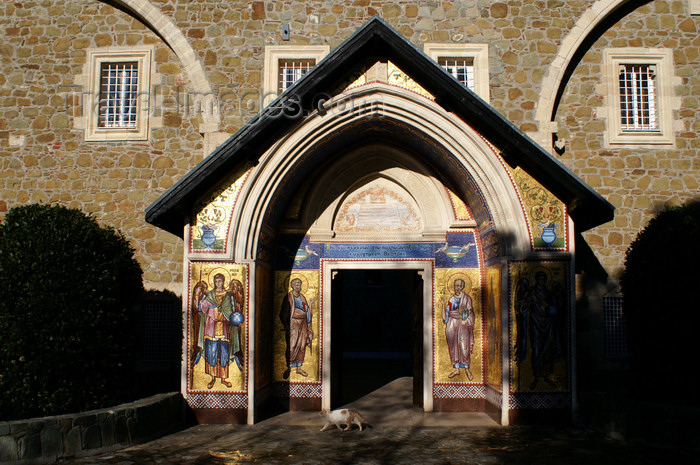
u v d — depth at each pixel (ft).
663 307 25.81
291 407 31.17
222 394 27.89
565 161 35.50
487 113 26.50
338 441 24.99
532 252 27.55
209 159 26.63
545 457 22.31
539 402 27.35
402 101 28.09
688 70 36.29
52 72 37.14
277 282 31.91
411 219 32.30
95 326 24.18
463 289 31.40
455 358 31.09
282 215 32.01
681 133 35.86
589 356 34.35
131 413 24.13
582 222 29.32
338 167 32.27
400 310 62.80
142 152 36.35
